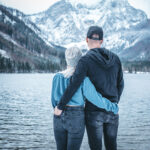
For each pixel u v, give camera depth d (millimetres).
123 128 8758
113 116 2352
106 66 2275
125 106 16938
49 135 7488
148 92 32938
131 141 6781
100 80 2273
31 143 6484
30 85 46156
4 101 19516
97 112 2287
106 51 2432
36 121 10289
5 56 187625
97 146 2342
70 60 2344
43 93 28547
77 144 2285
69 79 2299
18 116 11773
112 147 2463
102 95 2334
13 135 7535
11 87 39594
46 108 15102
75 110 2236
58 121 2295
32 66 193875
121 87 2574
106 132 2422
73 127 2223
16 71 168875
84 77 2211
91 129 2326
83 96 2312
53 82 2361
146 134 7719
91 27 2516
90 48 2541
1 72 158750
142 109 15164
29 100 20422
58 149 2400
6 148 5980
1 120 10555
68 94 2158
